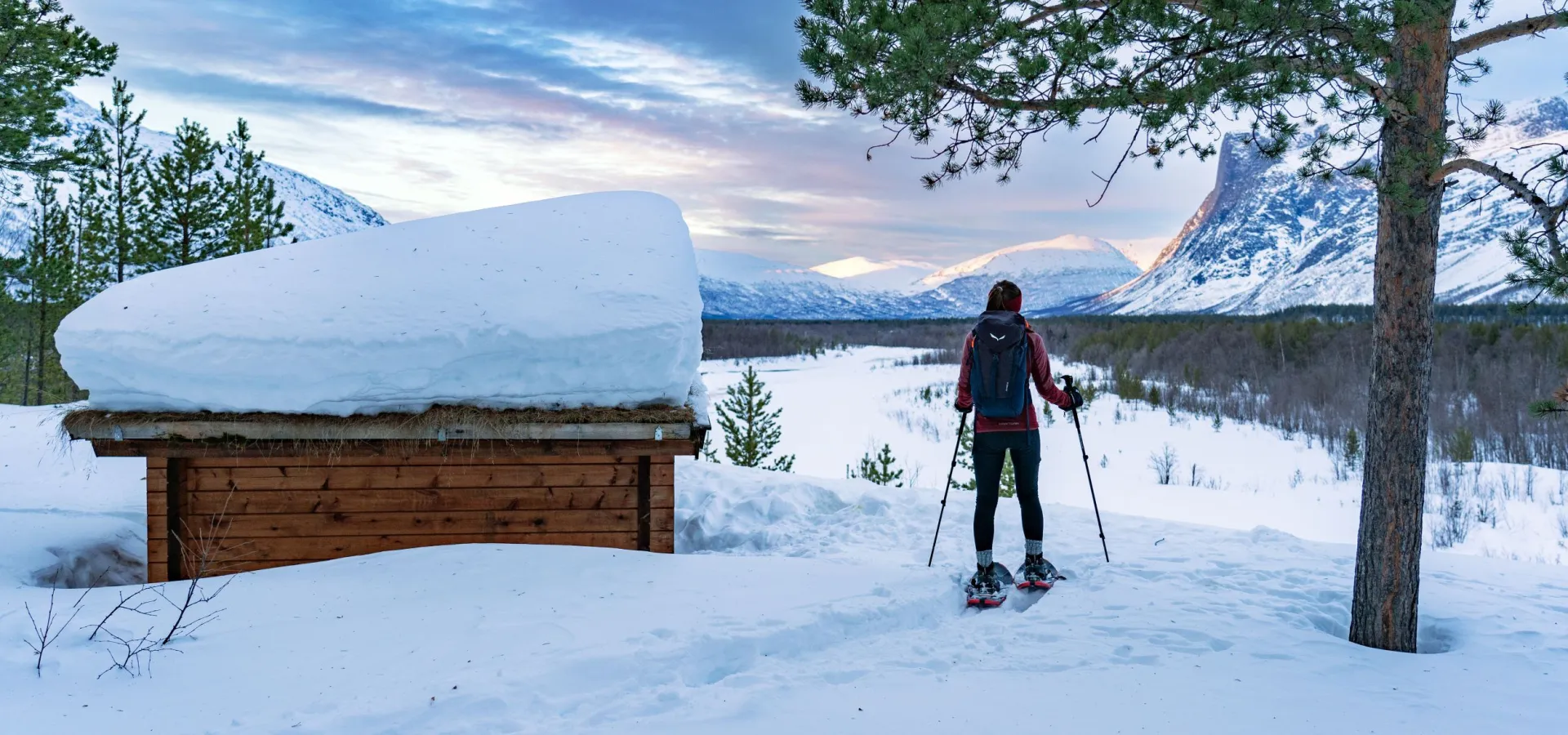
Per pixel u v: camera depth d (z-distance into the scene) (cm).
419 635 377
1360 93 371
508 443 533
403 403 521
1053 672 351
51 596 420
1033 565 489
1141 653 373
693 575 478
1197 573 500
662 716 302
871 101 442
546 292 561
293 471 529
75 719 294
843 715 304
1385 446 392
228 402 504
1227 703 316
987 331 482
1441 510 1332
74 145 1523
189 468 523
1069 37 371
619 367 530
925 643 389
